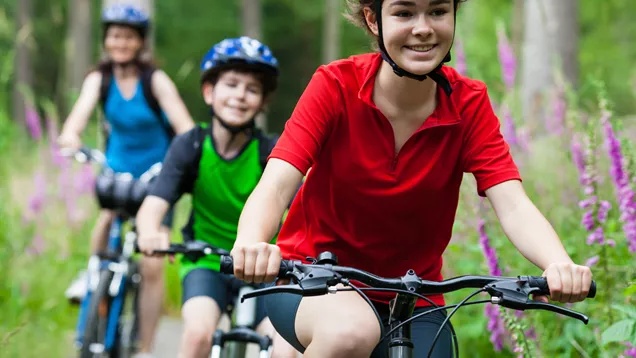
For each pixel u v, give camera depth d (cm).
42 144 1041
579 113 575
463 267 529
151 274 621
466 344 532
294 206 343
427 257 341
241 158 467
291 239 344
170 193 463
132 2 1391
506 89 665
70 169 980
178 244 397
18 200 1009
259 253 262
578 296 267
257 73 467
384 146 317
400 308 276
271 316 321
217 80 470
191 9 3791
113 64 659
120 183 627
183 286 450
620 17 2242
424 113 317
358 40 3634
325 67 321
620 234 458
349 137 318
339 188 324
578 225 516
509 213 310
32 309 836
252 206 295
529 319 456
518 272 494
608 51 2189
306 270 266
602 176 488
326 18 3391
